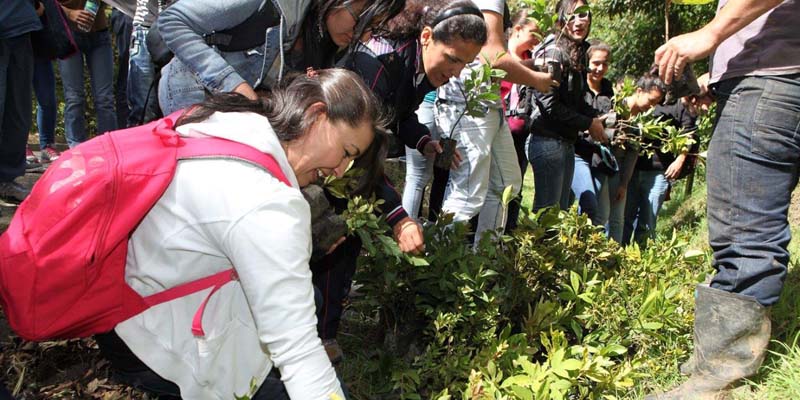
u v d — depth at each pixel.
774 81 2.35
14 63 3.74
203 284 1.72
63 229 1.52
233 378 1.82
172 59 2.56
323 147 1.79
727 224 2.49
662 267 3.46
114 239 1.58
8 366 2.65
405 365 2.71
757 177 2.41
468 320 2.82
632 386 2.67
